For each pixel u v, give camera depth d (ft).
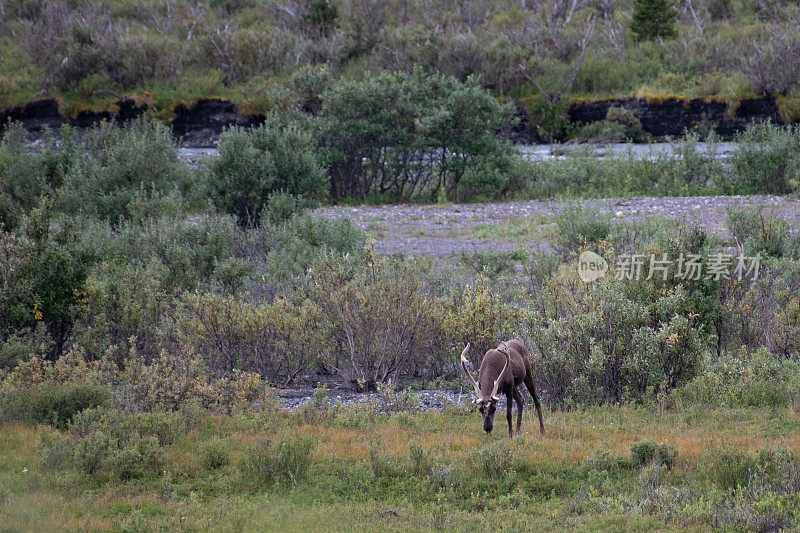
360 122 433.07
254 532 91.25
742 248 230.89
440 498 105.50
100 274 214.69
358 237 290.76
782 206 349.61
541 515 99.04
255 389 162.30
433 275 233.96
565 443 124.47
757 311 192.95
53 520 93.09
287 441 123.44
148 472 115.55
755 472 103.86
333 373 201.16
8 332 178.81
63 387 144.05
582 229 281.33
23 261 181.98
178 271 234.38
